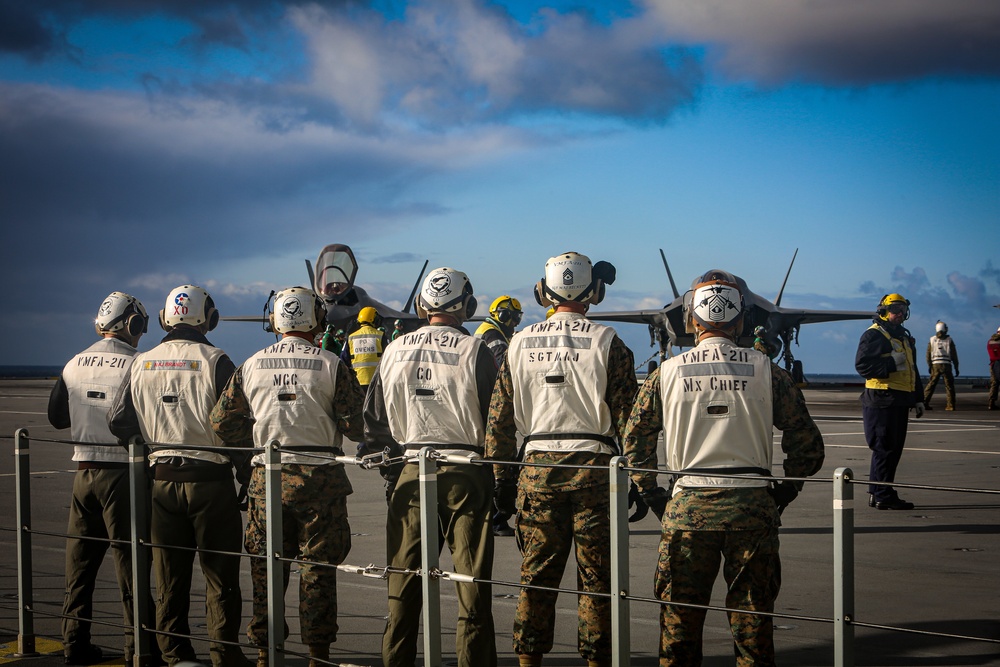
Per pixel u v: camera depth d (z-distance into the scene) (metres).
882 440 10.84
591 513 4.71
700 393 4.19
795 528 9.56
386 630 4.90
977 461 15.02
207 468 5.21
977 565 7.69
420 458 4.32
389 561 4.96
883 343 10.65
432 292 5.21
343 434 5.34
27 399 39.53
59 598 6.74
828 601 6.51
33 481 13.66
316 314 5.36
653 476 4.41
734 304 4.34
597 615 4.72
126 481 5.54
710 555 4.16
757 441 4.19
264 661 4.96
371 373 11.19
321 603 4.98
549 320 4.96
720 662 5.22
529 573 4.78
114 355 5.80
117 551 5.57
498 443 4.89
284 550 5.19
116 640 5.88
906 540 8.84
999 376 29.28
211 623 5.21
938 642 5.55
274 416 5.09
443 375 5.03
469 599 4.78
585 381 4.75
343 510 5.17
